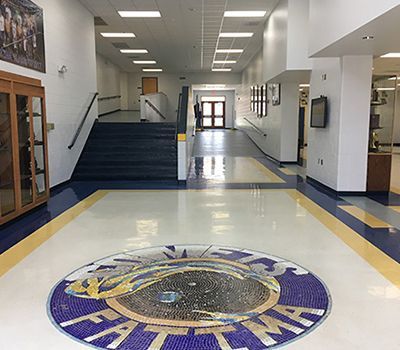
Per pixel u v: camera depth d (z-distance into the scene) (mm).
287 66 8359
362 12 4500
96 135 10406
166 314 2809
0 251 4160
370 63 6789
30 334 2553
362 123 6984
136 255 4043
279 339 2475
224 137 18766
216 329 2598
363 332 2561
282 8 8695
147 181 8773
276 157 12484
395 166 11242
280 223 5250
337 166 7168
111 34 12750
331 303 2967
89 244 4395
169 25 11461
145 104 15547
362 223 5246
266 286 3277
